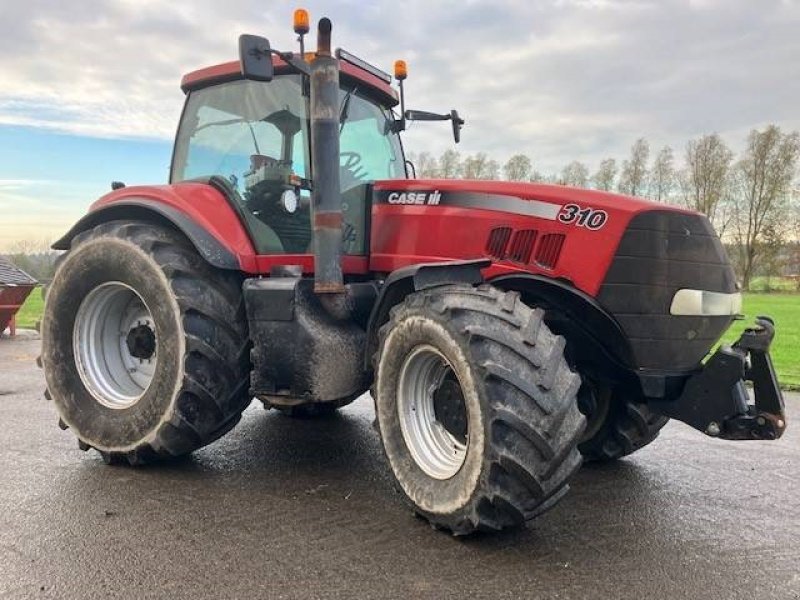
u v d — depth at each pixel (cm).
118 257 365
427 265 294
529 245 316
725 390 292
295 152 374
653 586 237
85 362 390
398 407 303
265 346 337
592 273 299
